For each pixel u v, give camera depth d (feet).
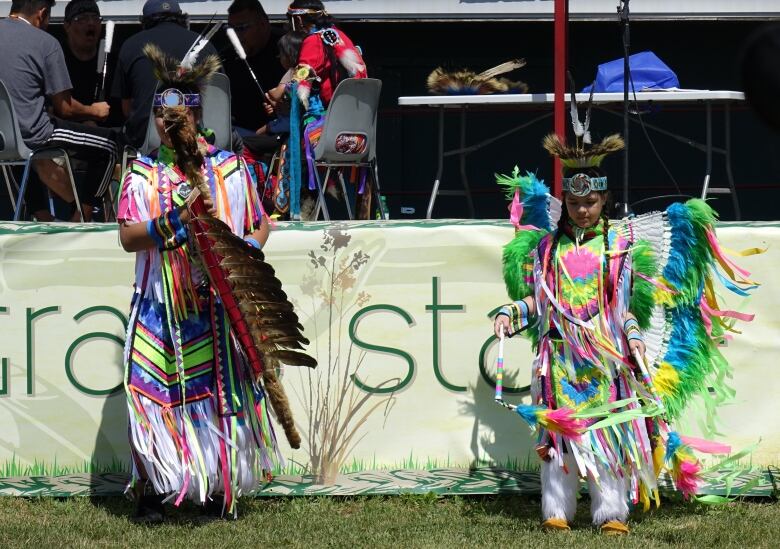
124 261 30.07
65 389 29.99
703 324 27.73
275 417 29.66
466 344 30.01
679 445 27.02
